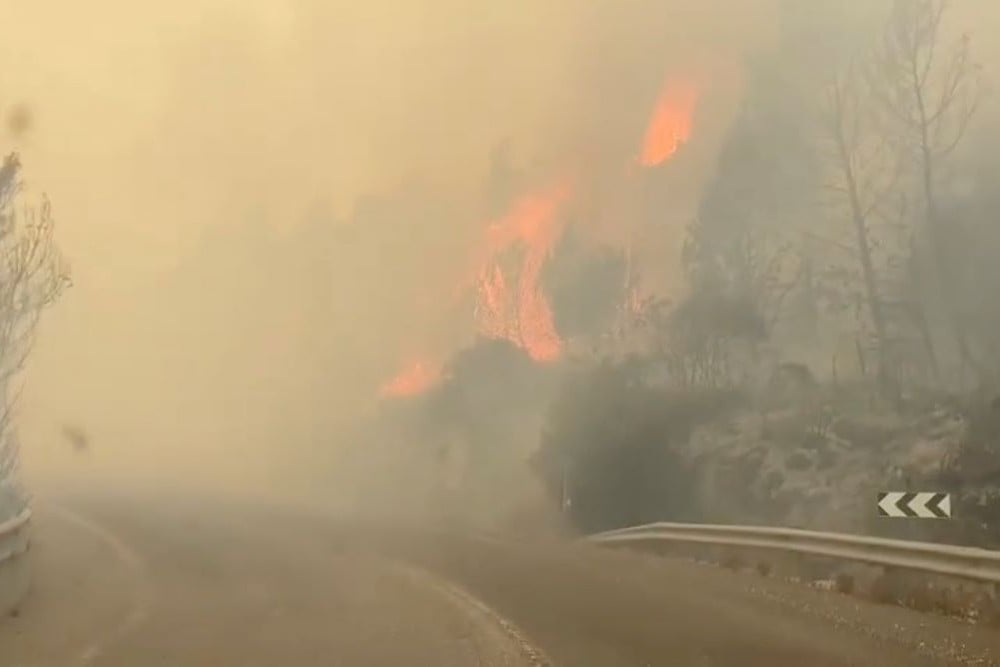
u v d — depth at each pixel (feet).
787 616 53.42
